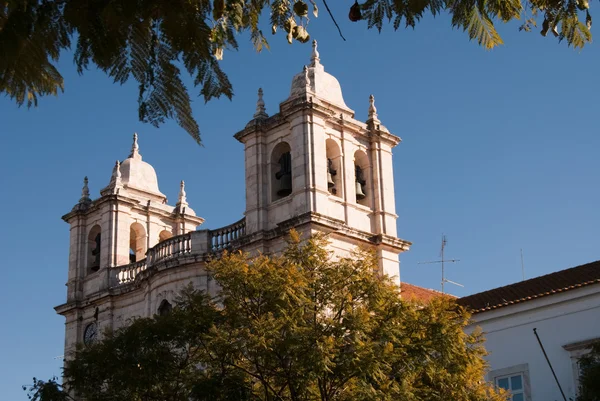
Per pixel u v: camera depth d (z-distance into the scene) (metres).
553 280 35.72
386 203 39.53
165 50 5.87
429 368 26.14
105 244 46.06
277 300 26.08
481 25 6.78
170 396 27.59
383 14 6.37
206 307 27.53
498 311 34.97
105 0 5.75
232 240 38.62
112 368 27.73
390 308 27.00
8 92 5.61
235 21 6.48
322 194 37.00
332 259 35.97
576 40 7.45
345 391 24.91
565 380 32.44
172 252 40.59
